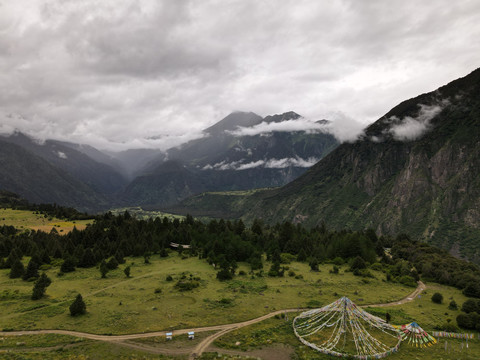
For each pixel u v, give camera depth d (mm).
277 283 117188
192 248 166375
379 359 65000
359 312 79125
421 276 138625
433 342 73250
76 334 72250
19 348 65188
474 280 121000
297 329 76000
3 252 149250
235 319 82188
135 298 97500
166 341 69438
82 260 139000
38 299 95375
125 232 182125
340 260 154750
